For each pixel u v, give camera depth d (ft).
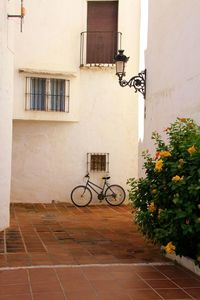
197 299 13.07
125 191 41.14
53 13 39.81
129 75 40.42
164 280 14.97
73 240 22.49
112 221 30.25
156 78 26.81
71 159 40.73
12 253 18.94
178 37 23.07
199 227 15.23
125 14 40.68
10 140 26.35
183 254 16.63
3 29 24.35
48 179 40.52
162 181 17.39
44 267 16.44
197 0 20.56
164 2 25.62
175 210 15.85
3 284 14.24
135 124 41.22
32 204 39.65
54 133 40.60
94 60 40.47
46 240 22.39
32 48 39.34
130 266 16.83
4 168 25.38
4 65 24.80
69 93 39.91
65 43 39.99
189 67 21.40
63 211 35.78
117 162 41.19
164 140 24.90
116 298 13.03
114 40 40.73
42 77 39.14
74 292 13.51
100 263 17.24
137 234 24.50
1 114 24.50
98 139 40.93
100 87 40.73
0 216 25.11
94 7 40.78
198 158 15.89
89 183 40.78
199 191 15.35
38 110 39.19
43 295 13.17
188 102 21.45
